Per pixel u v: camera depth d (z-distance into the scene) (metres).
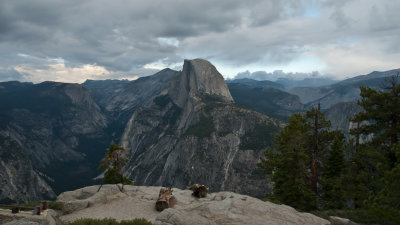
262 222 16.70
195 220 16.16
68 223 15.34
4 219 14.97
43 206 16.25
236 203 19.44
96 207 21.84
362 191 27.61
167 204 20.97
